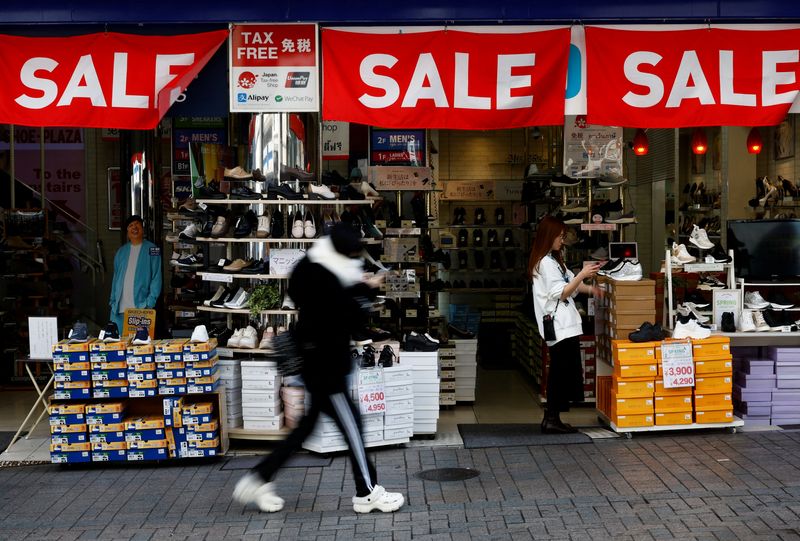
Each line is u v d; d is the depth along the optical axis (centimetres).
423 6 751
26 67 757
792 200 977
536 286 760
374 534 525
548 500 579
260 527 544
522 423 826
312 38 767
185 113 812
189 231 910
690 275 879
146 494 624
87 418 691
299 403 730
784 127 988
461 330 955
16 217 1148
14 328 1116
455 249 1403
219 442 707
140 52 760
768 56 764
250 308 763
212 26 773
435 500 590
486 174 1525
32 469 700
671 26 762
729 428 760
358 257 559
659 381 742
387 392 723
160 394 692
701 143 1055
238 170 776
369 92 762
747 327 779
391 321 927
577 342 759
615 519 536
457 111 763
